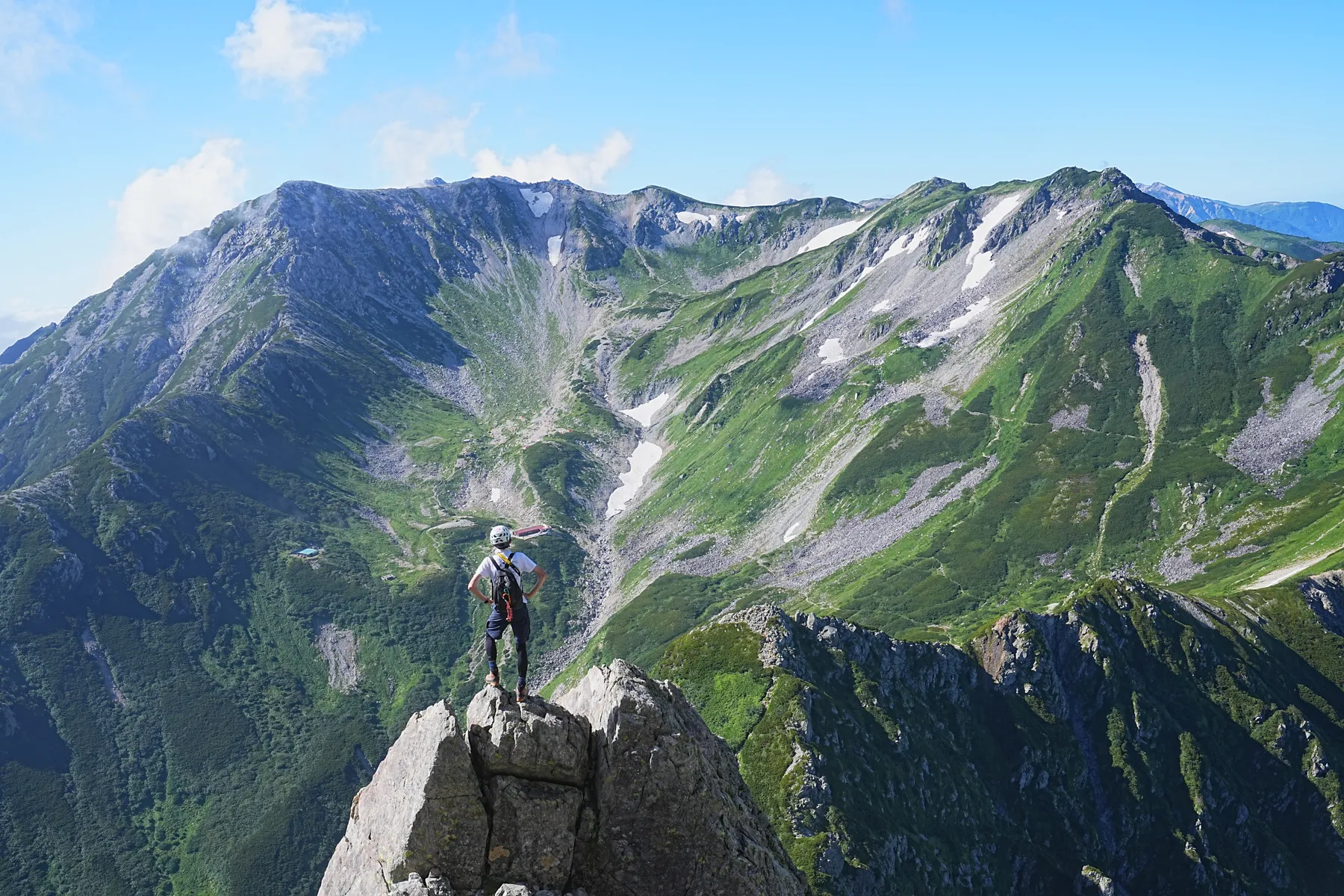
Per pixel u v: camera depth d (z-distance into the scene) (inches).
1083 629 6117.1
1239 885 5022.1
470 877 636.1
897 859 4146.2
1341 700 6117.1
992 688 5802.2
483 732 669.9
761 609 5541.3
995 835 4867.1
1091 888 4699.8
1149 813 5329.7
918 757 4918.8
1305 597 6732.3
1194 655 6107.3
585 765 683.4
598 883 654.5
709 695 5009.8
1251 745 5713.6
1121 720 5728.3
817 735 4581.7
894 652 5570.9
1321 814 5442.9
